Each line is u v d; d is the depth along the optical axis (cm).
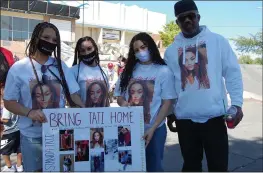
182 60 331
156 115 335
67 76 313
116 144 306
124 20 3603
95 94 384
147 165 342
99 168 303
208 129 325
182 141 342
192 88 324
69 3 2945
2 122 465
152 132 321
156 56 341
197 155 343
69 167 297
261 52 3122
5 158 512
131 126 309
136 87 339
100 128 304
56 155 294
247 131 897
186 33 328
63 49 1536
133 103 339
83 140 300
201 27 335
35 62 295
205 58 322
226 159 330
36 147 297
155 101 335
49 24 298
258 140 793
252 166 590
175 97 337
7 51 376
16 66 290
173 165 584
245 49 3139
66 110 295
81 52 389
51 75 297
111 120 306
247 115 1201
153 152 338
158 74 335
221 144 325
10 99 289
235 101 314
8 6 1992
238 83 318
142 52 334
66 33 2308
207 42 324
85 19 3198
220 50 324
